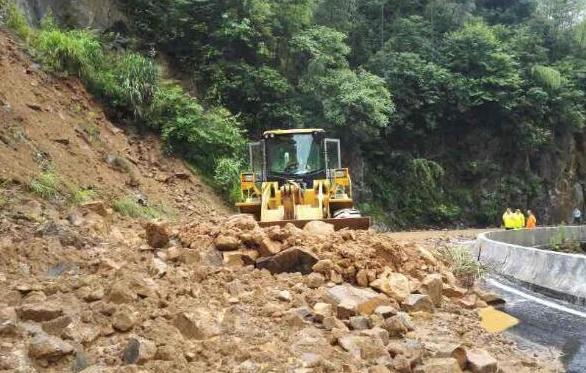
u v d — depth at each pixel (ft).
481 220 119.75
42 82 46.16
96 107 51.57
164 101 56.90
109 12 65.98
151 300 16.61
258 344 15.46
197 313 16.49
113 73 55.36
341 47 89.66
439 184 116.57
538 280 32.42
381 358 15.48
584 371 17.21
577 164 140.05
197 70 73.00
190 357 13.87
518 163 127.24
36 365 12.37
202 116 59.41
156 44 70.90
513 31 143.54
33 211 26.11
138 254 22.95
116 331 14.73
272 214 36.32
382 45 116.78
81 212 28.55
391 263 26.08
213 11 73.67
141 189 45.03
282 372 13.56
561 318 24.64
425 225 109.81
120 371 12.17
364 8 123.75
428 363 15.21
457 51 122.11
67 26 60.08
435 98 111.96
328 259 23.93
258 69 77.61
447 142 122.93
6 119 35.99
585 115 135.85
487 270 33.40
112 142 48.96
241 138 64.28
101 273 19.24
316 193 38.19
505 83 118.32
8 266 18.63
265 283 21.74
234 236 25.17
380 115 88.63
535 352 19.36
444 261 31.68
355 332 17.40
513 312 25.90
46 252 20.29
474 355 16.53
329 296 20.18
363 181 98.99
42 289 16.43
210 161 58.90
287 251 23.85
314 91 85.81
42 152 36.04
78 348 13.28
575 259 30.09
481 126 124.98
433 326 20.68
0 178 28.53
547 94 124.57
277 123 79.25
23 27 49.78
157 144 55.06
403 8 130.00
